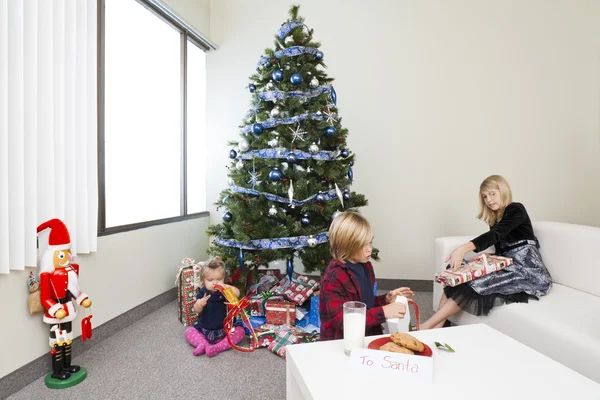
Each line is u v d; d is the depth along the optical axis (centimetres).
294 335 201
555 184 310
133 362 185
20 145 156
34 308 163
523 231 205
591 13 302
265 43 333
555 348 148
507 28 311
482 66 314
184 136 310
